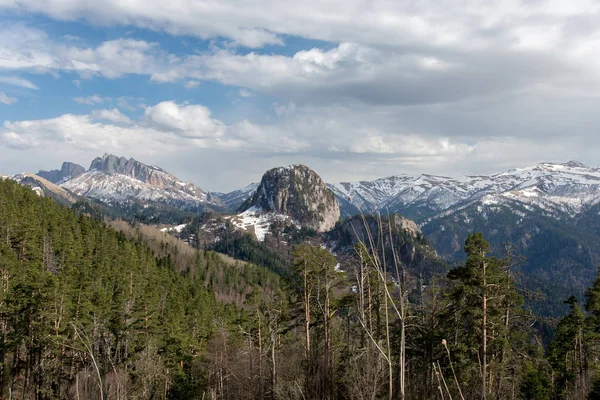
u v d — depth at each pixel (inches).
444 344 325.7
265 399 1519.4
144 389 1589.6
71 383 1595.7
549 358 1974.7
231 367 1860.2
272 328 1636.3
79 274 2559.1
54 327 1647.4
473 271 1077.8
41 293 1711.4
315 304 1547.7
